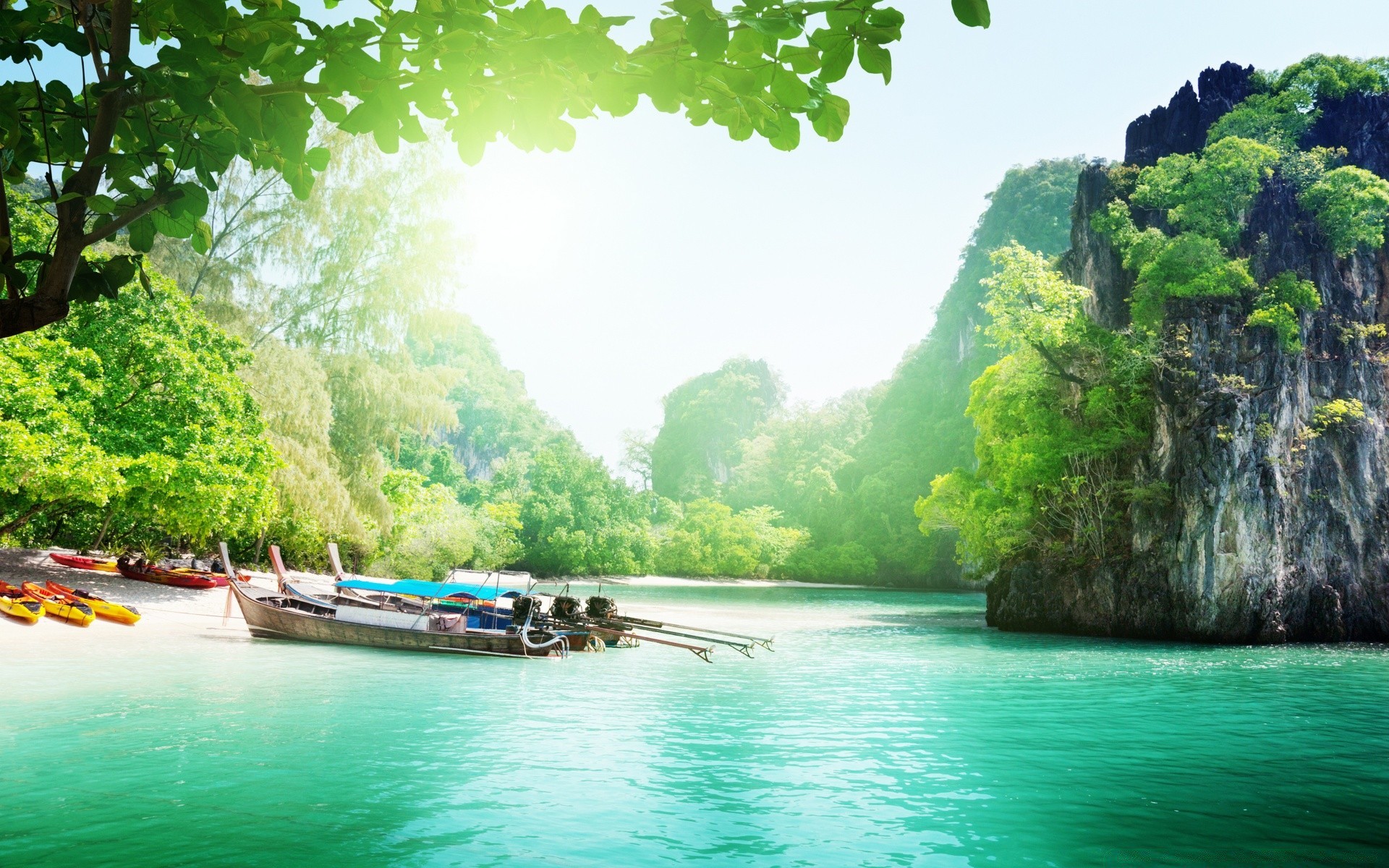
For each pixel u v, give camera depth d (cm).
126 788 1092
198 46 301
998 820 1058
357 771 1208
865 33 282
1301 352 4081
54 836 909
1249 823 1059
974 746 1485
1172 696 2130
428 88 317
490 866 855
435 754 1323
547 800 1095
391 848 898
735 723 1664
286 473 3538
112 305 3017
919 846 955
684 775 1242
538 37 290
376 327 4100
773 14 273
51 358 2831
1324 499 3981
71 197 328
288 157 333
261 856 862
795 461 13800
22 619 2531
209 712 1572
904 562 11294
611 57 292
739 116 327
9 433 2391
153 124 374
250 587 2892
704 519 11212
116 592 3188
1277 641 3756
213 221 3856
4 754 1253
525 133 327
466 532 6144
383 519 4056
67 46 326
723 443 16425
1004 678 2439
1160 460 4081
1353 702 2062
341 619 2627
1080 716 1816
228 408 3206
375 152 4056
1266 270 4372
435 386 4216
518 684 2088
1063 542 4503
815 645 3397
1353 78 5062
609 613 3303
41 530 3834
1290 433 3984
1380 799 1179
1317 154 4744
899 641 3625
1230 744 1553
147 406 3062
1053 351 4497
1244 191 4469
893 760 1368
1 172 374
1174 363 4125
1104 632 4062
